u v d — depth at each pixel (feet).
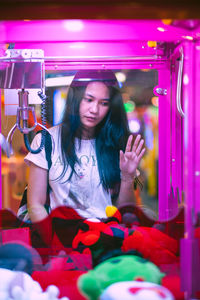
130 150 5.90
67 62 5.53
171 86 5.74
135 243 5.09
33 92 5.55
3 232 5.55
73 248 5.62
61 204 5.84
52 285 4.24
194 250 3.86
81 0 3.41
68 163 5.89
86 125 5.85
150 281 4.05
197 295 3.86
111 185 5.89
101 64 5.65
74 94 5.75
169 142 5.82
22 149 5.75
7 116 5.61
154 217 5.79
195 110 3.85
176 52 5.25
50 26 3.90
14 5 3.42
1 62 4.98
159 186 5.83
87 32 4.27
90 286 3.96
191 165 3.84
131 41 4.91
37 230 5.74
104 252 5.30
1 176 5.72
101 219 5.79
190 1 3.44
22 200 5.78
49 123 5.77
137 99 5.81
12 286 4.04
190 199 3.85
